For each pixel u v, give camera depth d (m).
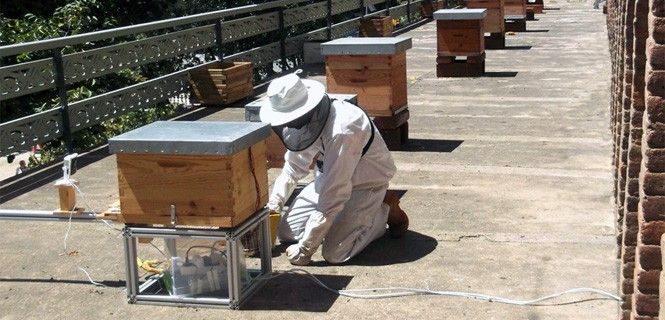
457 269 5.70
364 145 5.63
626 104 5.48
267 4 12.97
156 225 5.28
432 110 10.25
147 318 5.23
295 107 5.40
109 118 9.22
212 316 5.21
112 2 18.20
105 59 9.16
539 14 23.64
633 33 4.87
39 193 7.51
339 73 8.09
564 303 5.25
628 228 4.88
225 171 5.04
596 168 7.64
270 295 5.43
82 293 5.57
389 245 6.08
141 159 5.12
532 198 6.93
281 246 6.07
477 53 12.66
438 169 7.73
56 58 8.42
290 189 6.12
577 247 5.98
